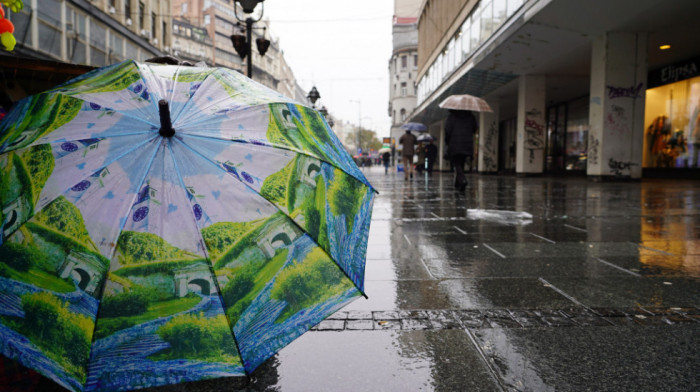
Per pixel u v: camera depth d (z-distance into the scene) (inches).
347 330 85.9
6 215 44.9
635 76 538.3
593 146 563.2
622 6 459.2
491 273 127.0
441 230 198.4
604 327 86.4
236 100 57.7
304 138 61.6
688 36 539.2
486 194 385.7
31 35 692.7
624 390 63.4
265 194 51.6
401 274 126.4
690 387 64.0
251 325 46.8
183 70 60.6
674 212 242.5
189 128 50.7
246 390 64.2
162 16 1221.1
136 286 43.9
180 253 45.6
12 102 107.1
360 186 69.8
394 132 2711.6
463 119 398.9
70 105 50.9
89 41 856.9
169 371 43.2
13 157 47.3
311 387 65.0
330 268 55.8
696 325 86.7
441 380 66.8
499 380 66.6
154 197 46.3
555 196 354.6
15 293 42.5
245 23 430.9
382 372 69.4
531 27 519.2
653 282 115.9
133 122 49.4
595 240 171.3
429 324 88.8
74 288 42.9
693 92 613.0
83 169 45.9
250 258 48.8
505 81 831.1
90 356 41.5
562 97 966.4
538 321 90.0
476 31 756.0
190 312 44.9
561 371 69.1
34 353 41.3
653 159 692.7
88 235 43.9
